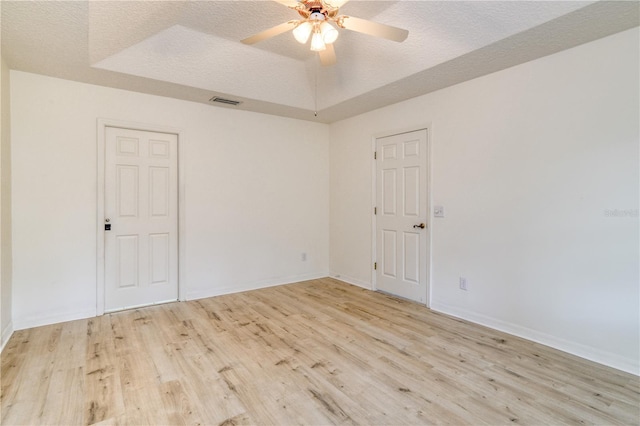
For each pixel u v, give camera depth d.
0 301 2.66
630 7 2.04
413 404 1.95
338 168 5.01
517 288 2.95
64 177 3.26
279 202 4.71
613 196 2.41
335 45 3.42
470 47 2.65
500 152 3.05
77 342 2.78
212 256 4.15
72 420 1.80
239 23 3.02
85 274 3.36
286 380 2.21
